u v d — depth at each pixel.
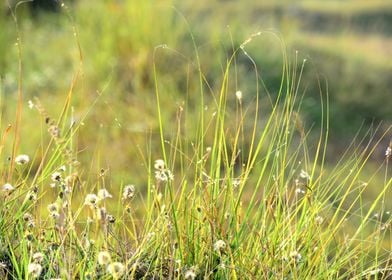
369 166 7.64
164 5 9.68
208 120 7.49
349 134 8.55
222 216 3.79
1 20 10.00
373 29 13.60
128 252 3.74
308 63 10.25
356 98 9.48
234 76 9.00
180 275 3.63
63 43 10.45
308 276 3.78
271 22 12.30
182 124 7.68
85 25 9.80
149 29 9.23
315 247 3.93
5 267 3.60
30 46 10.33
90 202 3.39
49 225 4.05
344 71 10.28
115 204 5.31
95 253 3.64
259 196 5.36
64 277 3.39
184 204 3.86
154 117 7.78
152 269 3.73
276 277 3.60
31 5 12.21
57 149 3.94
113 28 9.26
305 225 3.95
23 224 3.90
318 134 8.34
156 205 4.09
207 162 6.46
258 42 10.52
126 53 9.09
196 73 8.93
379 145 8.33
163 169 3.64
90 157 6.96
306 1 15.29
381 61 10.95
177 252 3.74
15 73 9.37
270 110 8.37
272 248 3.77
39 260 3.36
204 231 3.80
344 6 14.98
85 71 8.95
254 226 3.85
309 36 12.37
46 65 9.68
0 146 4.18
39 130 7.30
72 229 3.65
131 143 7.24
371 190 6.88
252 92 8.80
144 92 8.45
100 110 7.92
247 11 13.84
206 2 13.52
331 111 9.03
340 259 4.00
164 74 8.88
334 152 7.96
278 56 10.17
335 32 13.20
